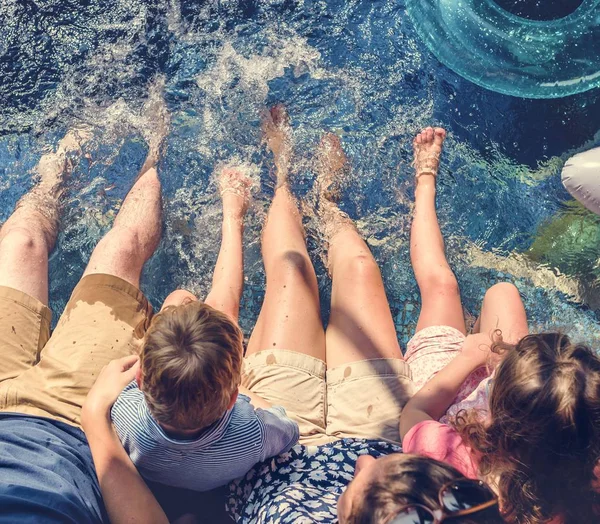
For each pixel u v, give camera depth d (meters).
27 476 1.63
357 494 1.22
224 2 2.84
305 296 2.25
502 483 1.56
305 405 2.07
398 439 1.99
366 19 2.84
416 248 2.45
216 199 2.61
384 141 2.71
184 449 1.68
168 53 2.80
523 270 2.59
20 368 2.01
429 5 2.63
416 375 2.14
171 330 1.56
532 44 2.53
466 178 2.68
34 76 2.76
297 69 2.80
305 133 2.71
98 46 2.80
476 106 2.76
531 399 1.49
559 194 2.65
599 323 2.51
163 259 2.54
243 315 2.51
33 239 2.30
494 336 2.04
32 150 2.63
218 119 2.72
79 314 2.06
